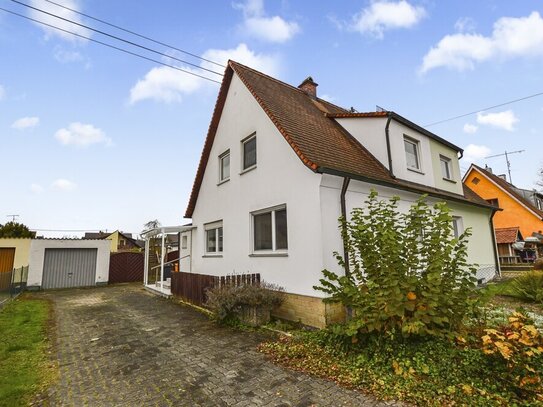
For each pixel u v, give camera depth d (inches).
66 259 719.7
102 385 170.4
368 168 350.9
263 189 350.3
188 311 366.3
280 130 321.4
